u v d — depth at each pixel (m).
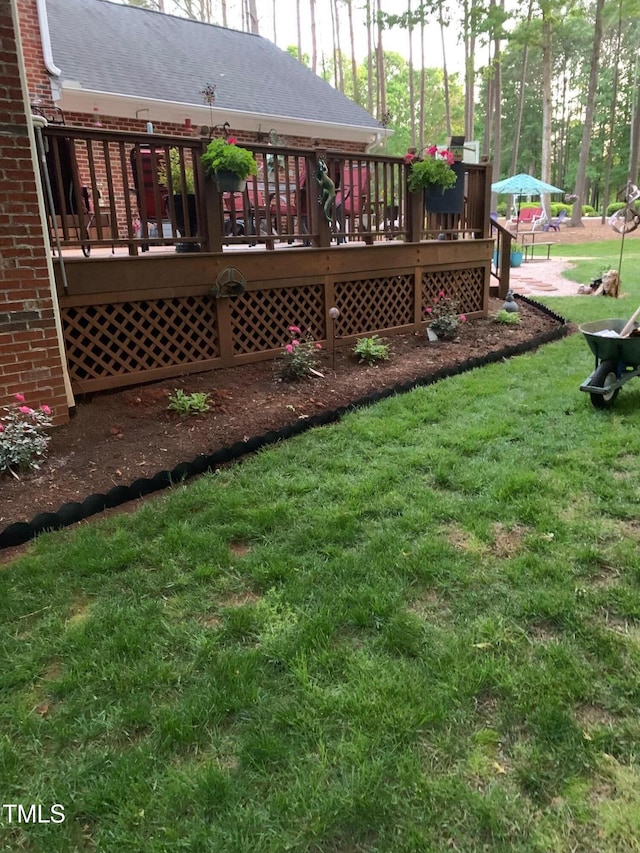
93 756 1.71
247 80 12.07
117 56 10.59
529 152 45.12
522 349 6.51
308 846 1.44
